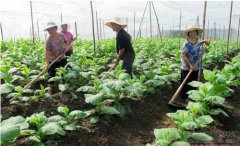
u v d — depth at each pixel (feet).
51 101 21.94
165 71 29.99
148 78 26.63
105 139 17.88
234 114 23.20
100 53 45.06
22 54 35.53
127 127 19.85
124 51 25.79
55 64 26.07
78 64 29.81
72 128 15.98
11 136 12.14
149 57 43.47
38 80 27.27
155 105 24.21
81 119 19.12
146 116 22.11
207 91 21.11
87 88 20.11
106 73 23.06
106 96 20.88
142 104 23.21
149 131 20.30
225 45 74.28
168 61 35.68
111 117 19.74
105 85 19.45
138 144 18.28
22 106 20.58
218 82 21.81
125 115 20.84
